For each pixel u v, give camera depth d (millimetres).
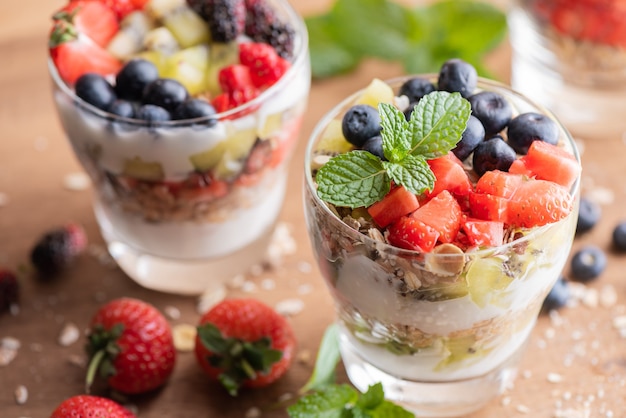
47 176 691
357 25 726
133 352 591
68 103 596
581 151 695
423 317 537
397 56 722
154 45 606
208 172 598
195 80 603
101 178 615
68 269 655
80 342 624
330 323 629
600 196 670
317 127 566
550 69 702
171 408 599
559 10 680
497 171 527
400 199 524
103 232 658
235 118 588
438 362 562
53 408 600
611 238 653
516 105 568
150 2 615
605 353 608
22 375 612
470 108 535
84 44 602
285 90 602
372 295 539
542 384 599
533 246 526
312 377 591
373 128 547
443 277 521
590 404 590
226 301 608
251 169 608
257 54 598
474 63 708
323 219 539
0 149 702
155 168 594
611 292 631
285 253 660
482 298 530
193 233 625
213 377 605
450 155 536
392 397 586
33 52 741
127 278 653
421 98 546
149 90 587
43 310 638
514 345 577
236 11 605
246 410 597
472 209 525
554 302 621
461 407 585
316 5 754
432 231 517
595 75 691
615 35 675
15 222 673
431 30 725
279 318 605
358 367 592
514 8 706
